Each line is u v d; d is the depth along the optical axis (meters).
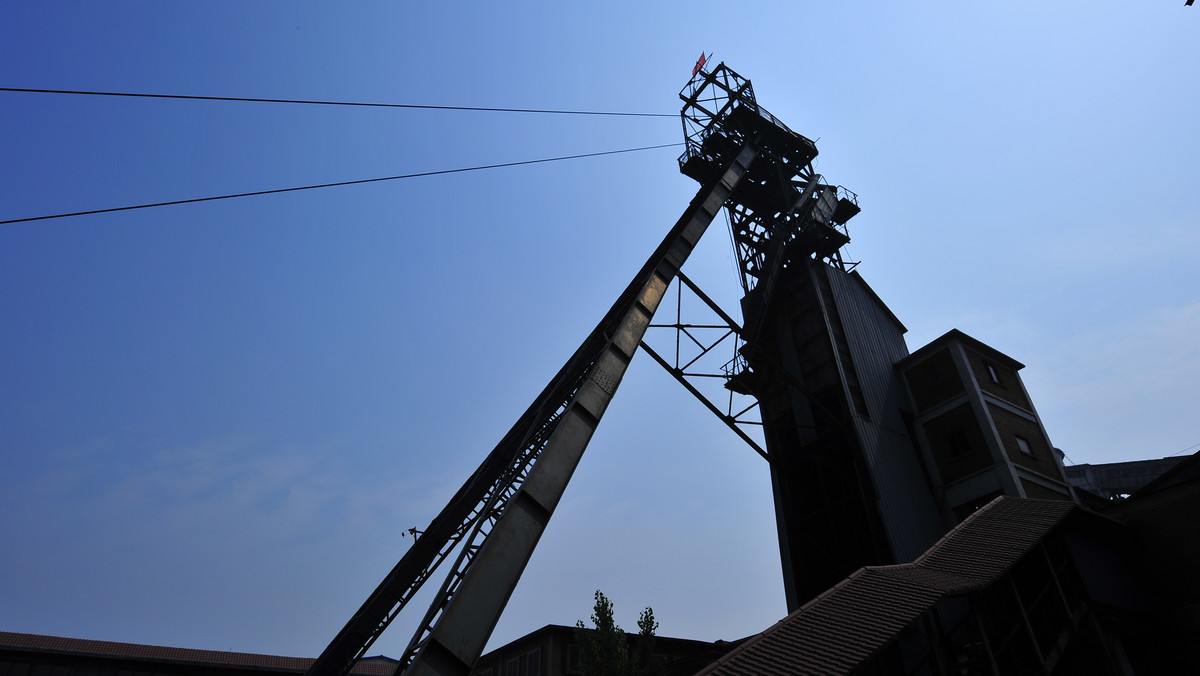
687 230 21.00
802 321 30.17
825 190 32.75
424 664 9.43
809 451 27.31
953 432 26.50
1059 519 16.78
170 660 33.88
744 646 11.59
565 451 13.30
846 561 24.86
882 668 11.03
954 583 13.41
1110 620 16.97
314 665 21.61
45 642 32.16
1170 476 19.75
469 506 24.31
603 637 24.95
